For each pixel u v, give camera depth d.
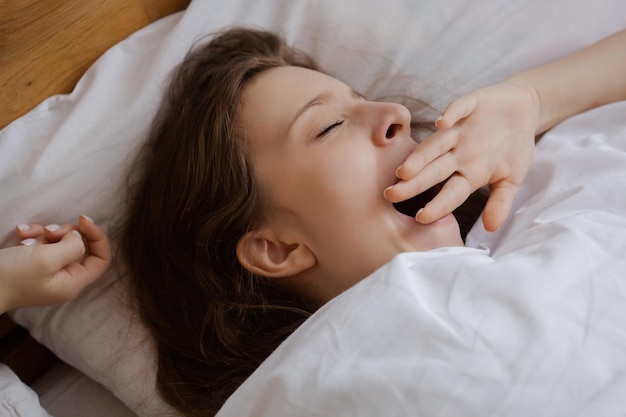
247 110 0.79
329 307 0.61
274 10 1.00
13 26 0.79
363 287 0.60
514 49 0.97
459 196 0.74
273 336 0.80
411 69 0.97
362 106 0.76
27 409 0.73
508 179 0.81
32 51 0.82
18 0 0.79
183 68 0.90
